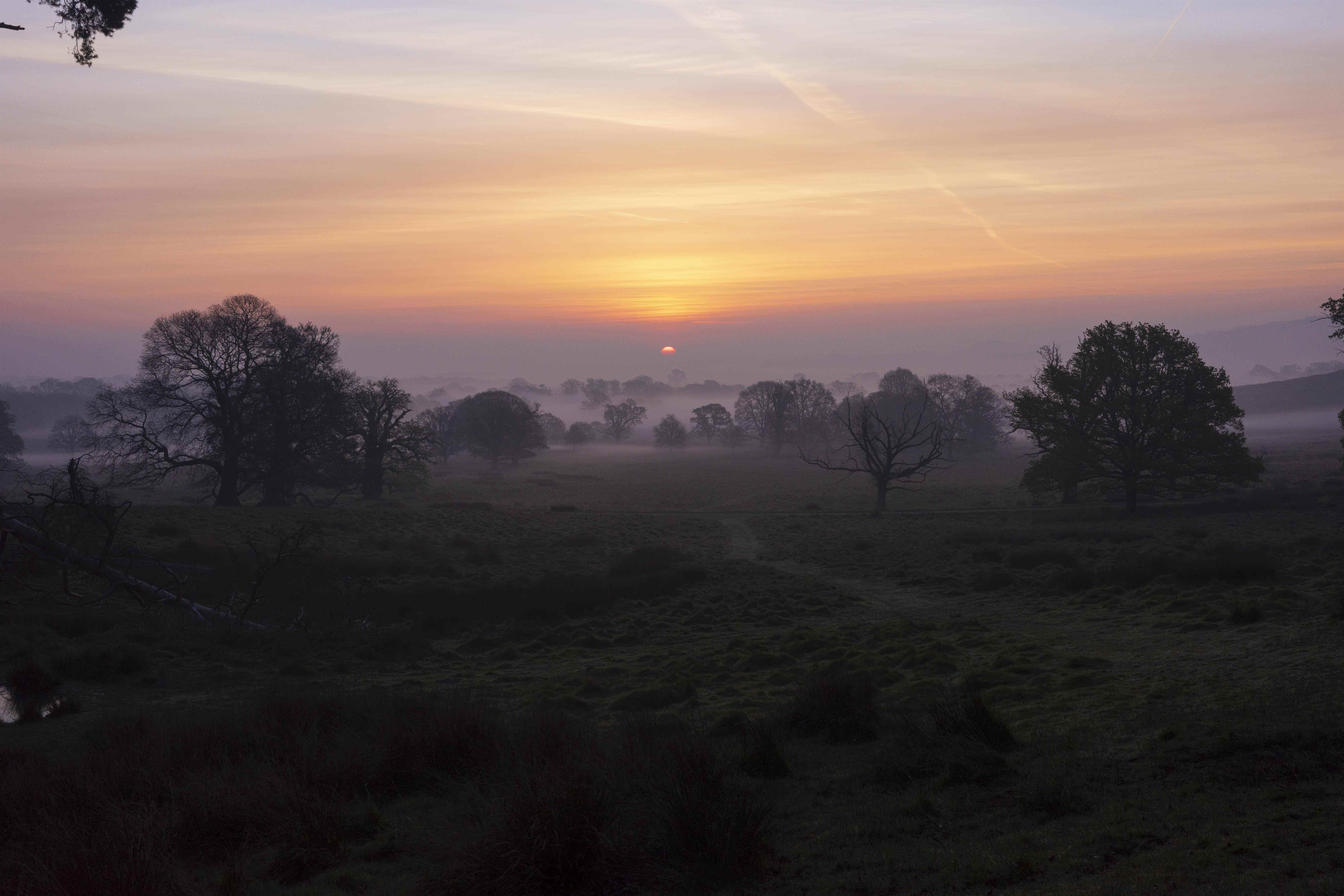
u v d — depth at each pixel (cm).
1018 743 849
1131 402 5544
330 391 6819
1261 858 477
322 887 614
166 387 6100
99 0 1487
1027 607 2228
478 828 628
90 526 2902
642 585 3238
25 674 1524
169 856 621
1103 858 527
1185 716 843
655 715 1089
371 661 1964
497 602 2845
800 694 1078
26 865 593
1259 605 1595
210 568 3462
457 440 14275
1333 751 659
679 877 575
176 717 1144
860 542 4688
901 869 561
